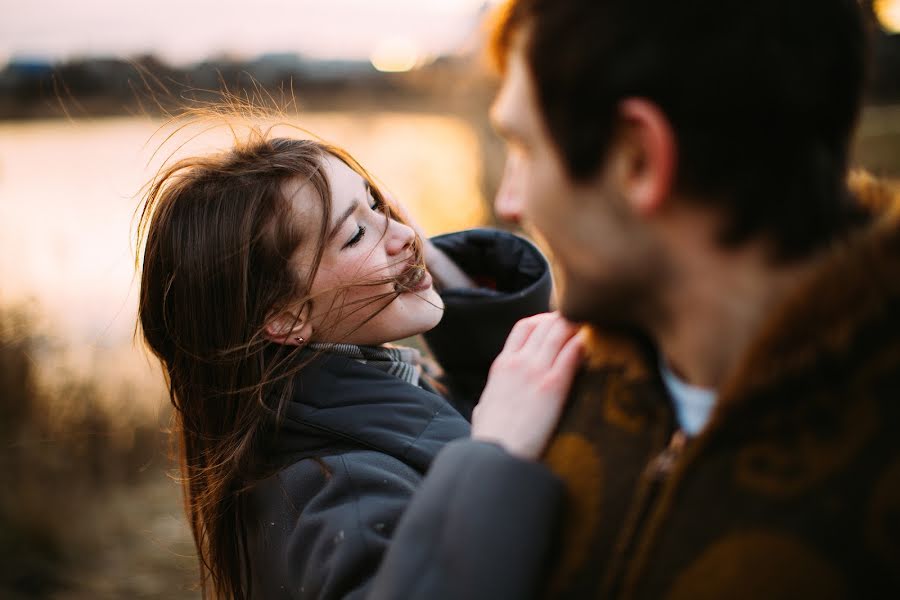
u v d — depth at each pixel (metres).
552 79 0.63
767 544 0.56
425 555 0.70
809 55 0.57
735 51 0.56
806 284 0.57
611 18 0.59
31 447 3.07
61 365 3.31
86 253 3.98
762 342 0.58
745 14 0.57
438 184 4.84
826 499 0.54
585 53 0.60
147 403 3.36
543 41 0.63
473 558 0.66
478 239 1.49
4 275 3.37
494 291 1.43
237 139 1.31
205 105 1.56
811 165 0.59
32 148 7.42
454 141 5.77
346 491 1.04
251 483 1.14
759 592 0.55
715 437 0.60
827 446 0.55
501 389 0.81
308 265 1.16
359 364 1.17
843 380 0.55
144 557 2.71
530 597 0.66
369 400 1.14
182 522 2.96
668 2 0.58
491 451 0.71
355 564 0.96
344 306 1.17
